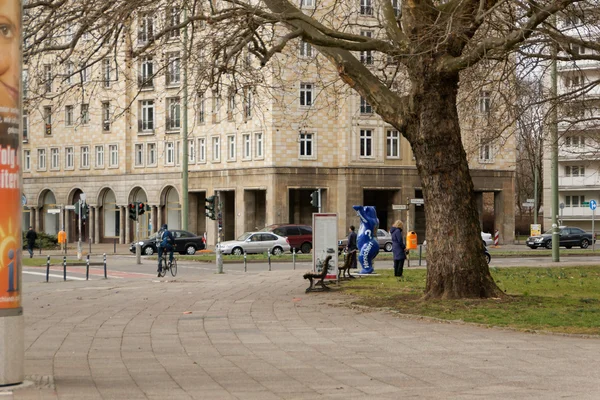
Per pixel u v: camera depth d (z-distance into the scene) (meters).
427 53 18.56
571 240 62.44
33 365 11.84
